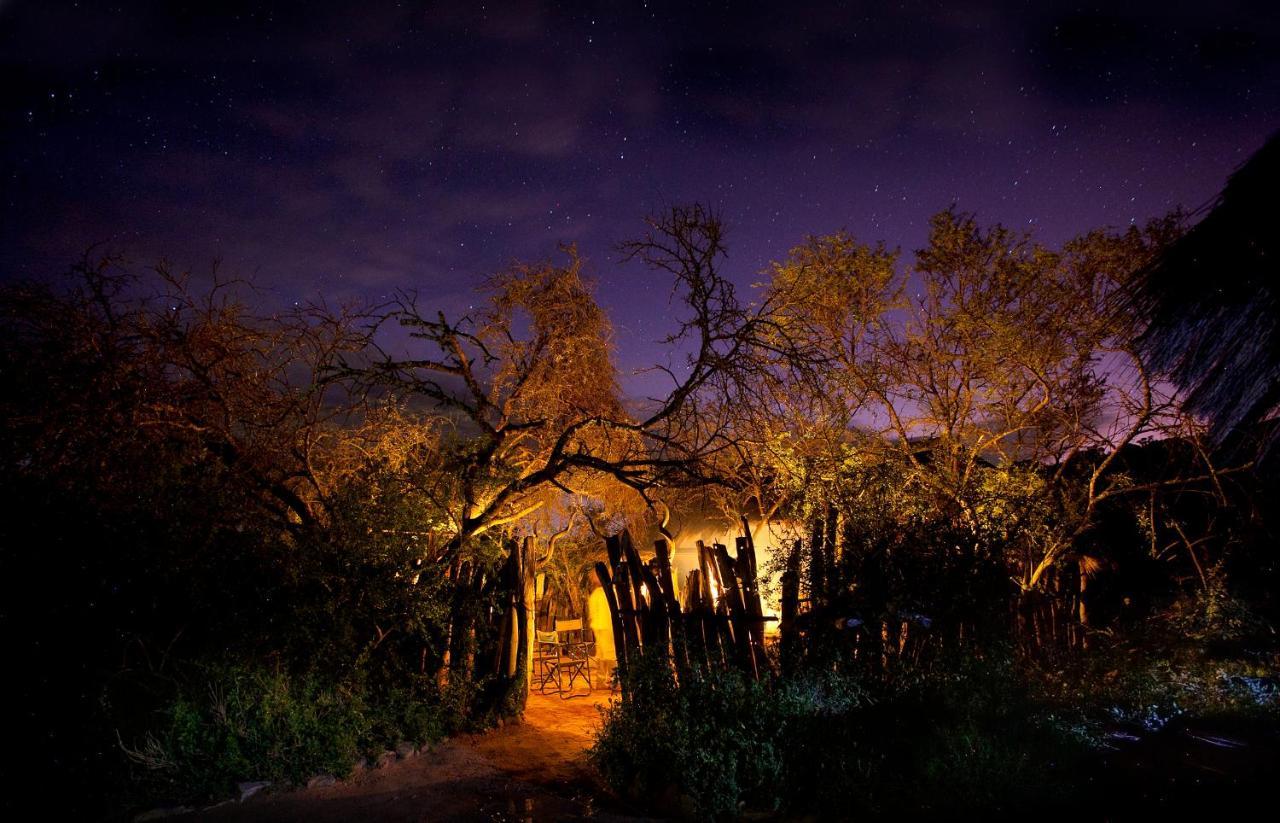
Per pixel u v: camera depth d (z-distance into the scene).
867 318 11.51
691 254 8.74
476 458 9.99
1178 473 9.79
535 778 6.92
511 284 11.03
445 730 8.26
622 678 7.44
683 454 9.69
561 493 12.15
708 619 7.80
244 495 8.52
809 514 8.44
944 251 11.48
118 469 7.69
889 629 7.48
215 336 8.67
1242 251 2.99
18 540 6.70
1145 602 10.16
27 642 6.58
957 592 7.40
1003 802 5.41
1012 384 10.84
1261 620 9.46
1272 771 5.71
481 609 8.92
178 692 6.78
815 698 6.82
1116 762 6.20
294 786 6.47
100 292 7.98
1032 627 8.42
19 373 7.35
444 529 9.62
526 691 9.04
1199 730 7.09
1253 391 2.90
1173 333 3.28
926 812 5.42
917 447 11.07
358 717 7.39
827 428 9.74
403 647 8.52
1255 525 9.48
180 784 6.11
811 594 7.75
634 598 8.26
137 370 8.11
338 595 7.97
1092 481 9.60
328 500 8.95
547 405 11.04
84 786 5.89
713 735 6.43
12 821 5.44
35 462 7.28
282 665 7.58
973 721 6.24
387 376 9.64
